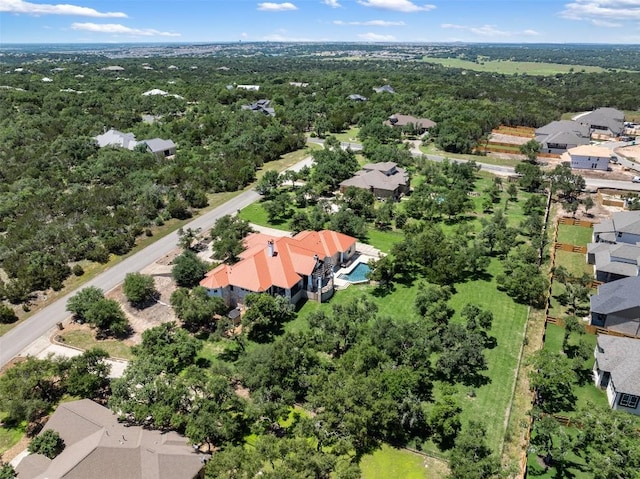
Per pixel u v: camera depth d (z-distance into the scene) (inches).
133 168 4559.5
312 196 4030.5
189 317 2252.7
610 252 2738.7
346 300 2588.6
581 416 1621.6
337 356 2121.1
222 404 1699.1
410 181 4471.0
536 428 1594.5
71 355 2144.4
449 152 5556.1
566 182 4028.1
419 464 1611.7
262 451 1462.8
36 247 3036.4
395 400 1713.8
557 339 2242.9
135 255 3093.0
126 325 2300.7
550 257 3053.6
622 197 4138.8
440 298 2336.4
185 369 2055.9
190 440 1565.0
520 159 5300.2
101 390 1925.4
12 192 3939.5
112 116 6530.5
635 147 5812.0
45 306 2546.8
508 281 2578.7
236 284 2485.2
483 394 1902.1
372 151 5206.7
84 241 3097.9
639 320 2160.4
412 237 3075.8
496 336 2263.8
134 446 1497.3
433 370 2054.6
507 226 3486.7
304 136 6063.0
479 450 1563.7
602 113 6673.2
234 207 3914.9
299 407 1851.6
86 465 1417.3
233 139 5521.7
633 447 1422.2
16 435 1736.0
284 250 2691.9
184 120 6309.1
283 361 1791.3
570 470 1562.5
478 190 4320.9
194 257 2760.8
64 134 5565.9
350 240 3016.7
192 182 4195.4
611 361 1878.7
